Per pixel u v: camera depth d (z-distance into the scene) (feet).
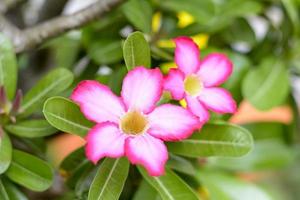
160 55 1.51
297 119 1.84
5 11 1.72
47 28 1.55
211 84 1.33
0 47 1.44
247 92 1.65
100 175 1.26
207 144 1.34
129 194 1.48
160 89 1.25
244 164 1.77
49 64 1.96
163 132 1.23
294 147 1.85
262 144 1.82
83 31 1.69
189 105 1.27
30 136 1.39
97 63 1.66
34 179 1.33
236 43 1.79
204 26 1.66
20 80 1.93
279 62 1.77
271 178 2.99
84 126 1.27
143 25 1.60
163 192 1.30
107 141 1.19
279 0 1.83
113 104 1.23
